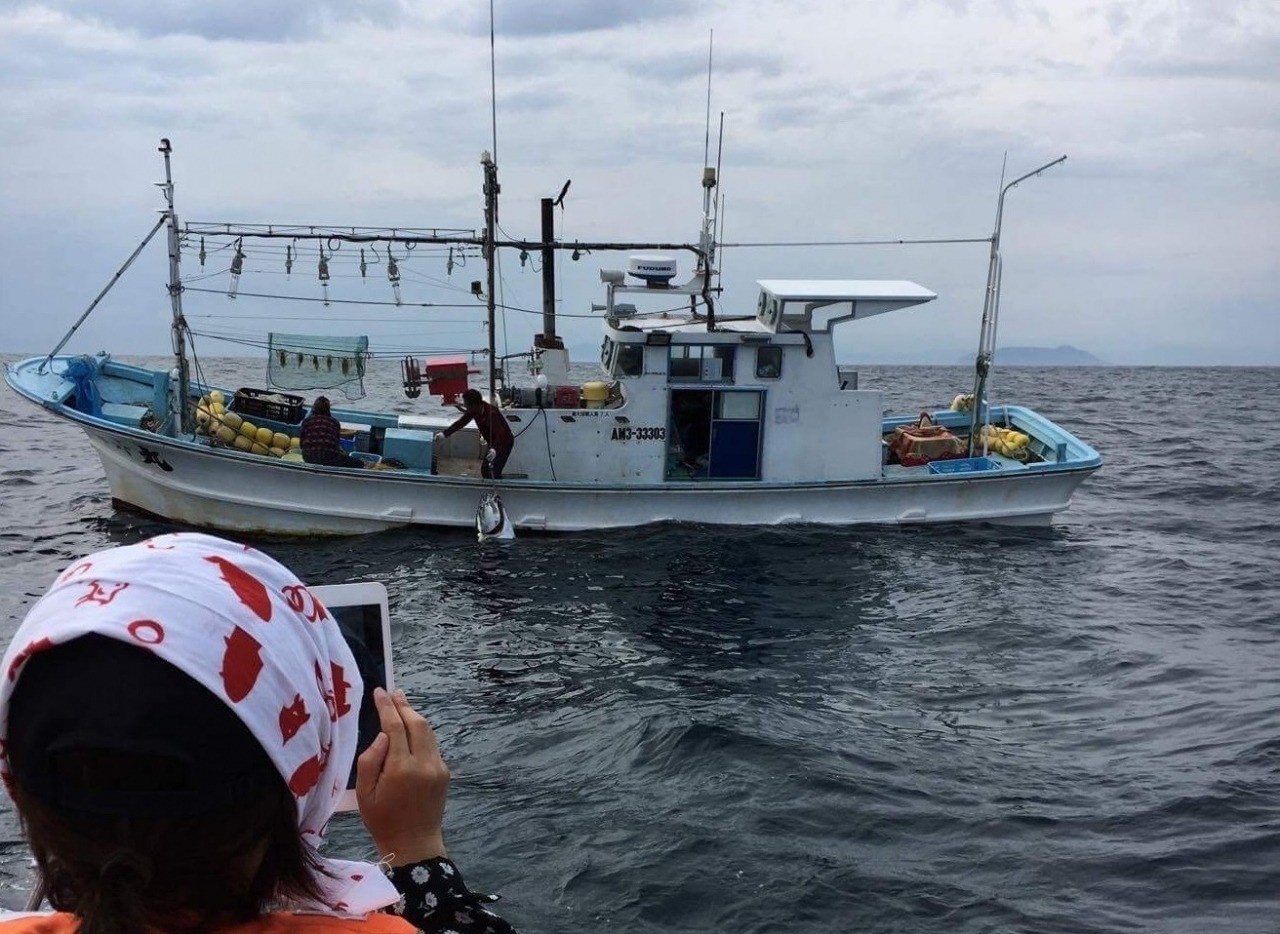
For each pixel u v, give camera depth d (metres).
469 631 10.33
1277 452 27.28
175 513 15.04
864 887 5.30
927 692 8.79
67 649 1.13
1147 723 7.99
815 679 9.10
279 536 14.70
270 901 1.25
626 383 15.09
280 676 1.21
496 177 14.66
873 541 14.78
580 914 5.02
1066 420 36.19
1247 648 10.28
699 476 15.55
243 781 1.16
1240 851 5.71
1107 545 15.34
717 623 10.81
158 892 1.15
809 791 6.48
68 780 1.12
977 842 5.84
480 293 14.95
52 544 13.93
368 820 1.56
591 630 10.45
